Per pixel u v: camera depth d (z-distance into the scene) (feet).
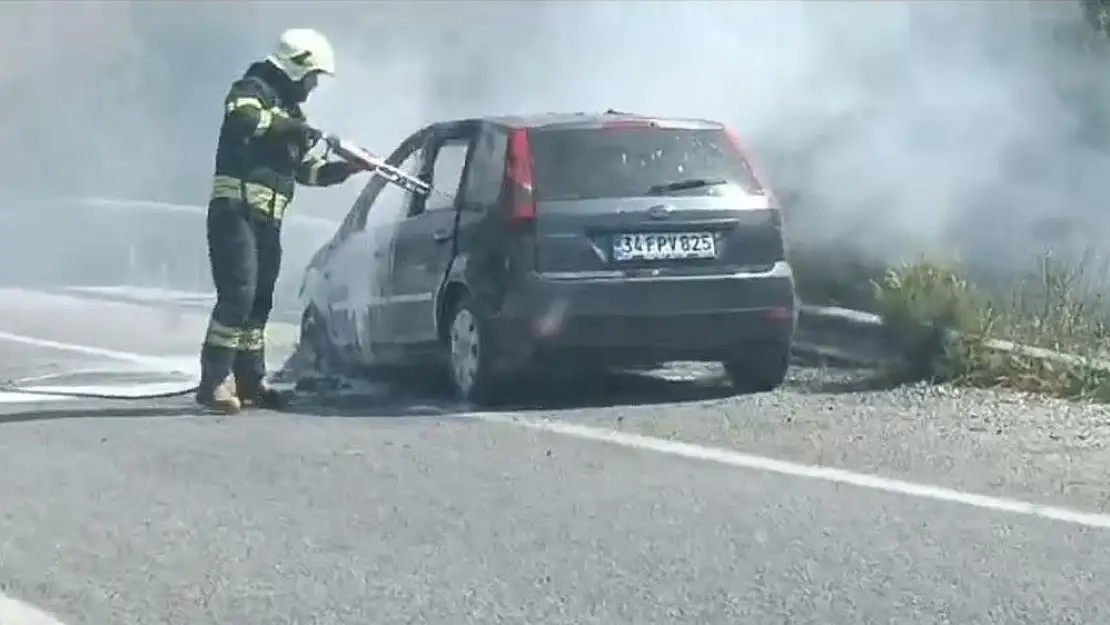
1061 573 27.12
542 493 33.14
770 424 39.81
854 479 33.94
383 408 43.75
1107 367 42.88
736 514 31.19
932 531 29.76
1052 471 34.40
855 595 26.07
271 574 27.81
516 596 26.32
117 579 27.68
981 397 42.55
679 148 44.11
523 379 43.68
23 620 25.63
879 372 46.09
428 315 45.57
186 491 33.83
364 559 28.60
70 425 41.27
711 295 43.24
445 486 33.91
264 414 43.09
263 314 44.27
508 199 42.96
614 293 42.57
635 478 34.37
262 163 43.78
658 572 27.48
